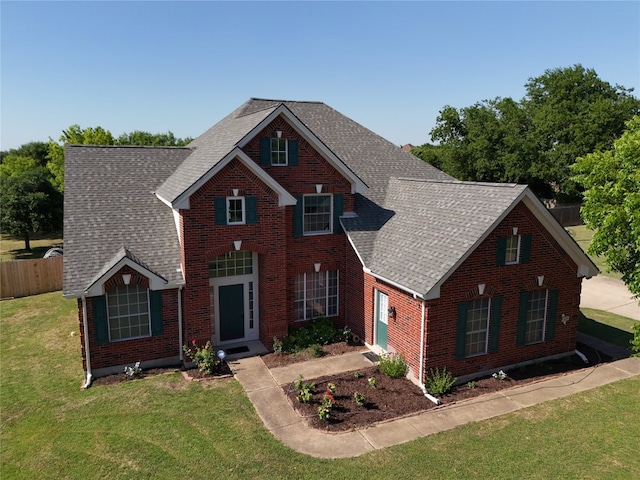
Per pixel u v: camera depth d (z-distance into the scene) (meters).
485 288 15.40
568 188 55.62
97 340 15.84
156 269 16.59
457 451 11.66
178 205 16.03
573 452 11.60
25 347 19.11
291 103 26.28
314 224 19.39
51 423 13.05
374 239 18.94
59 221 41.38
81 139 51.88
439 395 14.59
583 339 19.66
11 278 27.11
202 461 11.27
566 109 59.72
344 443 12.03
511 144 53.97
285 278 18.23
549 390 15.00
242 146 17.59
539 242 16.16
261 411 13.59
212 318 18.34
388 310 16.72
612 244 14.39
